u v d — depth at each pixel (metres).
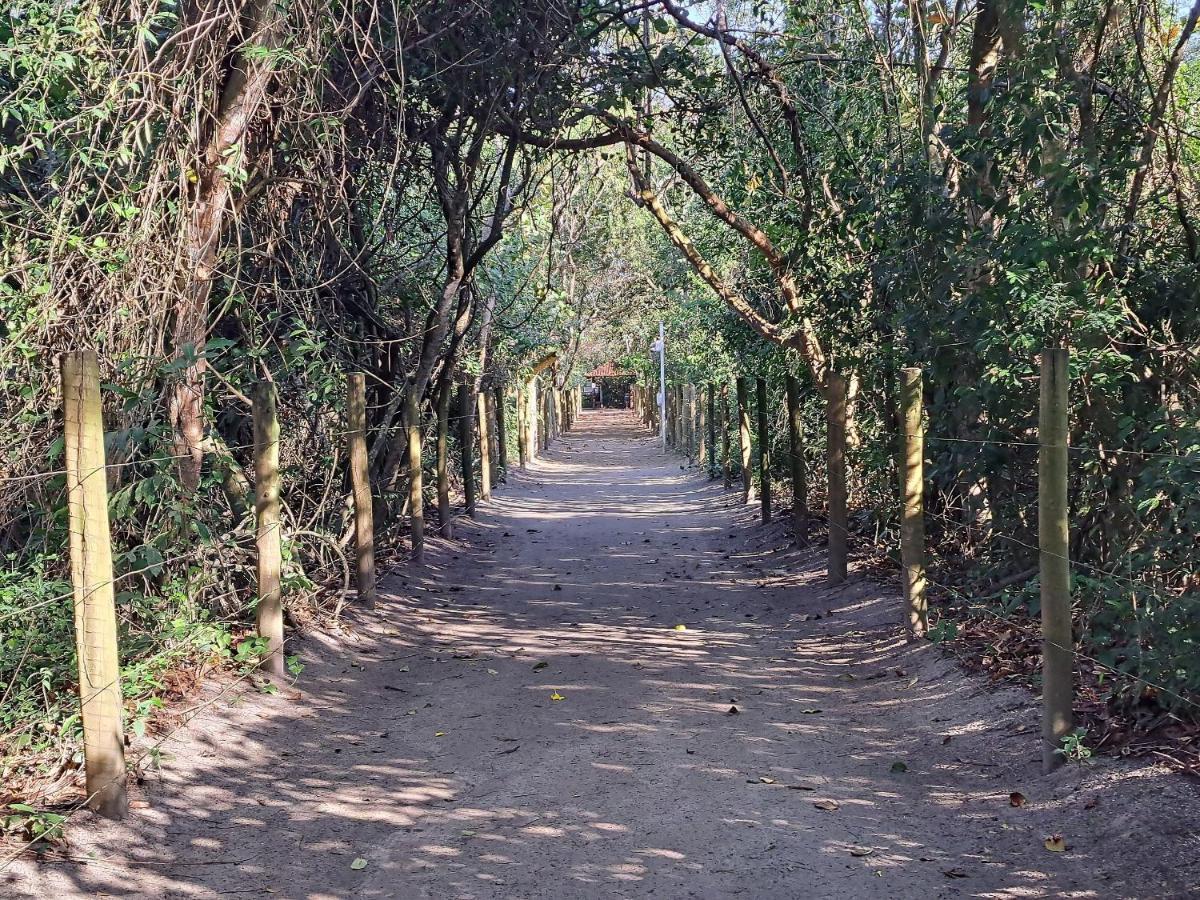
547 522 16.08
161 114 6.42
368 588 8.87
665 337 35.69
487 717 6.33
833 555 9.46
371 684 7.14
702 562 12.06
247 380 8.05
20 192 6.53
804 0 11.47
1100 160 6.31
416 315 12.20
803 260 10.88
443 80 9.76
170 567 6.57
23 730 4.95
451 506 15.69
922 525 7.29
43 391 5.93
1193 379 5.96
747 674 7.19
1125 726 4.86
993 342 6.39
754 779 5.14
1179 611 4.55
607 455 33.31
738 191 12.24
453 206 10.76
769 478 14.05
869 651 7.50
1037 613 6.14
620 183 25.95
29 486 5.78
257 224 8.27
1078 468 6.19
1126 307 6.22
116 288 6.23
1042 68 6.45
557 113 10.67
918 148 9.25
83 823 4.41
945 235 7.80
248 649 6.54
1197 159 7.43
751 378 17.05
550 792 5.05
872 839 4.42
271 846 4.52
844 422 9.45
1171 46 7.54
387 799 5.05
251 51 6.50
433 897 4.02
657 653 7.82
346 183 9.30
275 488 6.76
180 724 5.61
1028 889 3.90
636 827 4.59
